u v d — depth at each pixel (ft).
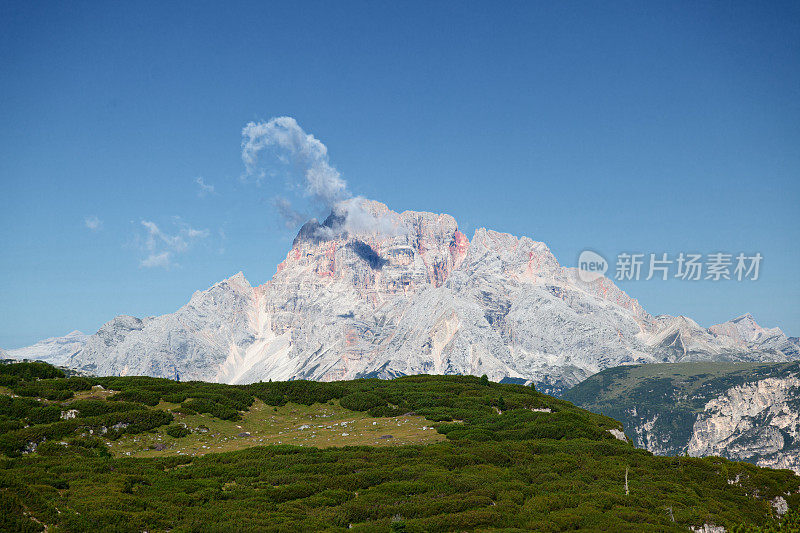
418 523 234.99
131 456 321.93
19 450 306.96
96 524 215.31
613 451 345.10
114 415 350.02
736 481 334.44
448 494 265.13
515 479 290.97
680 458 357.61
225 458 307.37
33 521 212.02
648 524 246.88
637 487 294.87
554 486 284.61
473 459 309.83
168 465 299.17
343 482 273.13
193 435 354.74
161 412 366.43
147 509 234.17
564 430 372.99
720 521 264.11
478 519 238.89
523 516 247.09
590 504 265.54
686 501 288.10
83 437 327.67
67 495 240.94
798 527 289.53
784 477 344.28
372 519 242.58
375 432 371.56
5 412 341.21
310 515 241.35
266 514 235.61
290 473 285.64
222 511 237.66
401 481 275.39
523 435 363.97
